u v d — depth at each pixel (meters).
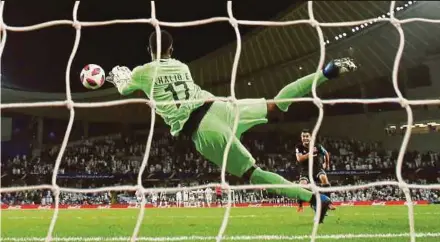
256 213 13.80
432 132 31.70
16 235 7.08
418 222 8.55
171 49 6.10
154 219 11.42
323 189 3.70
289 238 5.92
